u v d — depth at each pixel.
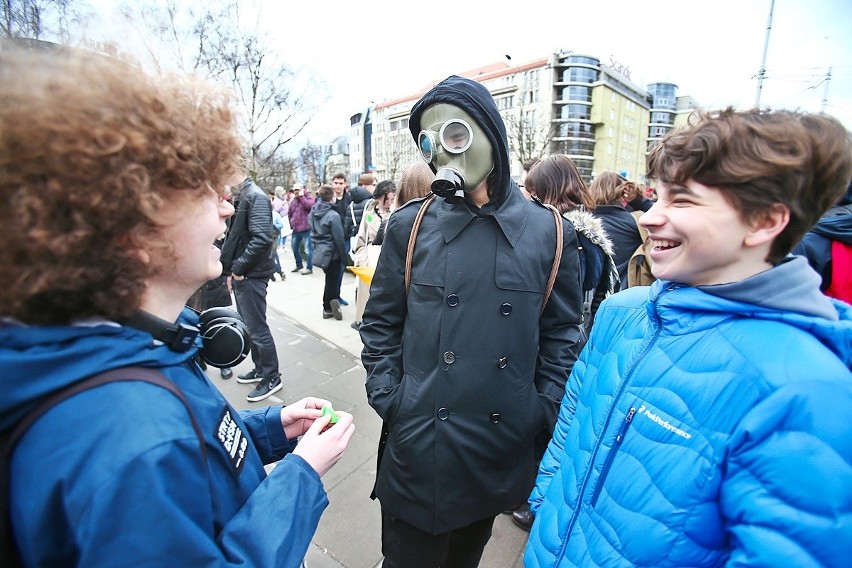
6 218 0.49
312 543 1.96
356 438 2.74
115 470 0.49
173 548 0.51
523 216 1.38
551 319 1.50
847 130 0.70
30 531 0.51
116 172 0.52
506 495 1.43
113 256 0.55
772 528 0.62
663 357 0.84
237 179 0.73
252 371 3.47
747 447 0.67
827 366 0.65
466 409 1.33
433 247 1.36
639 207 3.67
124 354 0.56
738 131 0.70
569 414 1.24
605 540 0.84
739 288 0.75
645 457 0.81
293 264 8.87
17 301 0.52
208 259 0.68
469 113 1.25
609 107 56.22
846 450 0.61
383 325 1.54
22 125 0.48
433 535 1.44
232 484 0.67
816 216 0.73
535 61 53.41
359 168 77.81
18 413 0.52
